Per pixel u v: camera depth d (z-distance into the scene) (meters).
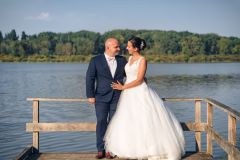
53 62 178.62
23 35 190.75
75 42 177.12
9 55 183.12
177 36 171.75
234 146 6.08
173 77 71.44
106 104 7.26
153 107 7.12
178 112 26.38
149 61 170.00
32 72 92.12
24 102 32.34
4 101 33.12
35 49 182.88
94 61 7.18
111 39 7.18
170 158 6.98
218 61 176.62
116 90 7.26
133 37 7.14
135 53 7.18
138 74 7.10
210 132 7.53
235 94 39.66
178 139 7.27
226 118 23.12
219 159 14.19
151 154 6.93
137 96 7.15
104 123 7.30
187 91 42.56
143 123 7.02
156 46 169.88
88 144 16.58
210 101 7.53
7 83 56.09
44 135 18.20
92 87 7.20
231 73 87.75
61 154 7.71
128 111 7.13
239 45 178.50
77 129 7.80
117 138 7.12
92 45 173.38
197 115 7.92
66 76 74.75
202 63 177.25
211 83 55.25
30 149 7.64
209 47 175.25
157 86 49.25
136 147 6.99
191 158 7.34
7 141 17.25
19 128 20.39
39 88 46.81
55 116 24.98
